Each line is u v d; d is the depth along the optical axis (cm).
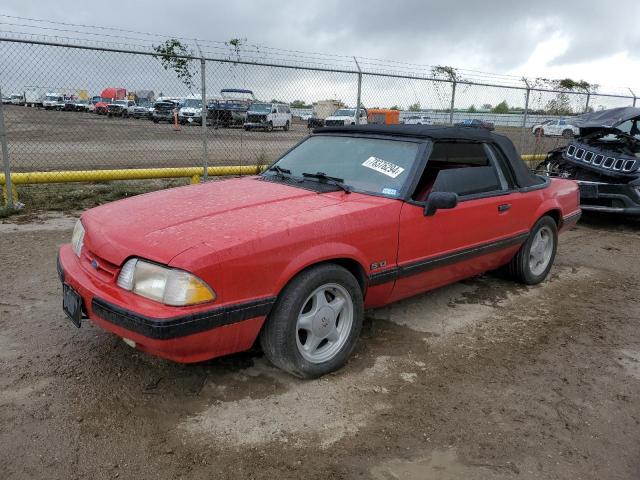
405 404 303
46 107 893
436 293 489
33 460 244
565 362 365
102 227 308
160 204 338
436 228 377
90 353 342
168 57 767
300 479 239
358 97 940
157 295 260
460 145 418
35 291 443
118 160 1296
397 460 255
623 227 838
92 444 256
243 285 274
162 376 318
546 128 1295
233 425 276
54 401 289
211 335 270
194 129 1942
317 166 410
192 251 263
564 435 281
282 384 316
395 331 401
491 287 513
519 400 313
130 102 2464
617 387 335
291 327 299
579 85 1320
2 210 699
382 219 339
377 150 399
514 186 464
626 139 827
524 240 482
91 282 288
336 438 269
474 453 263
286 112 1389
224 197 349
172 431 269
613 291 521
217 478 238
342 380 325
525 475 249
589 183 790
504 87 1135
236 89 868
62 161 1241
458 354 369
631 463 262
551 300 486
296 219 305
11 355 336
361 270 335
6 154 709
